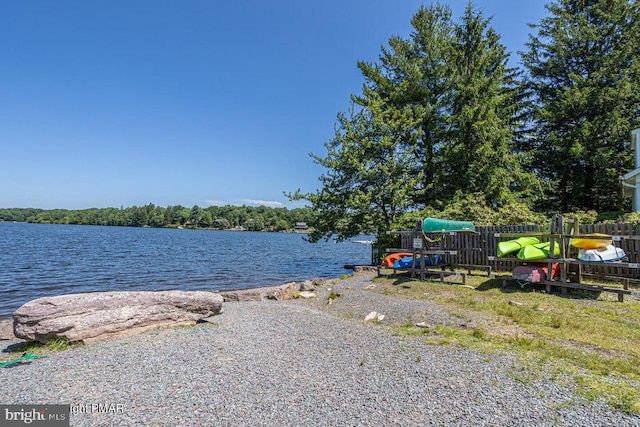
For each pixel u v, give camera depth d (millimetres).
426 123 20391
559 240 9086
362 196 16922
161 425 3484
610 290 7953
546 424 3336
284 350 5762
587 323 6484
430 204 19594
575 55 23281
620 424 3301
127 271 20109
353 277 14352
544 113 22172
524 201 19703
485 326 6652
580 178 22031
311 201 18812
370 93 20250
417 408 3693
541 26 25062
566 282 8695
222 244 49094
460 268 13625
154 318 7258
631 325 6301
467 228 12648
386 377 4492
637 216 13125
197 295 8117
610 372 4441
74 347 6117
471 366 4730
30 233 63219
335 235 22297
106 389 4352
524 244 10188
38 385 4520
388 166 17734
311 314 8688
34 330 6090
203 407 3832
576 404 3662
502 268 12570
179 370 4926
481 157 18219
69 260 24812
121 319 6754
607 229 10281
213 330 7168
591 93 21188
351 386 4266
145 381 4562
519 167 19812
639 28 21578
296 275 19469
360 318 8109
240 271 20922
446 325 6902
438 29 20797
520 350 5285
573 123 22844
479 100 19188
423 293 9914
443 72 19828
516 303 8086
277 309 9461
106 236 61219
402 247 15383
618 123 20016
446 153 18844
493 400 3801
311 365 5020
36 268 20469
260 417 3594
